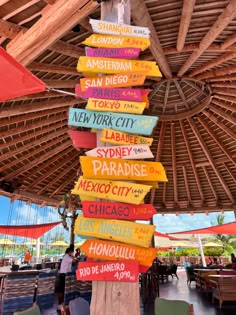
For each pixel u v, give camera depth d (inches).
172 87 251.1
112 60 67.6
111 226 56.0
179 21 152.6
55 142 287.7
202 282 370.6
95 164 59.7
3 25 125.2
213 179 369.1
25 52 117.9
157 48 163.5
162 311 102.6
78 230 55.8
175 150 326.0
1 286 247.9
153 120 62.2
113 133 62.2
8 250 437.7
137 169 59.9
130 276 53.4
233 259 486.3
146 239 55.2
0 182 318.0
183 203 421.4
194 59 183.0
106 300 54.6
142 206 57.4
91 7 99.7
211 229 435.2
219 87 228.4
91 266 54.7
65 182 369.7
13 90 94.4
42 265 387.2
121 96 64.6
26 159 302.7
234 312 241.0
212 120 274.1
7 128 237.9
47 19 103.7
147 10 135.9
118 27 70.2
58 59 172.1
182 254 1062.4
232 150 309.9
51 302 269.7
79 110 63.8
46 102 212.8
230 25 154.4
